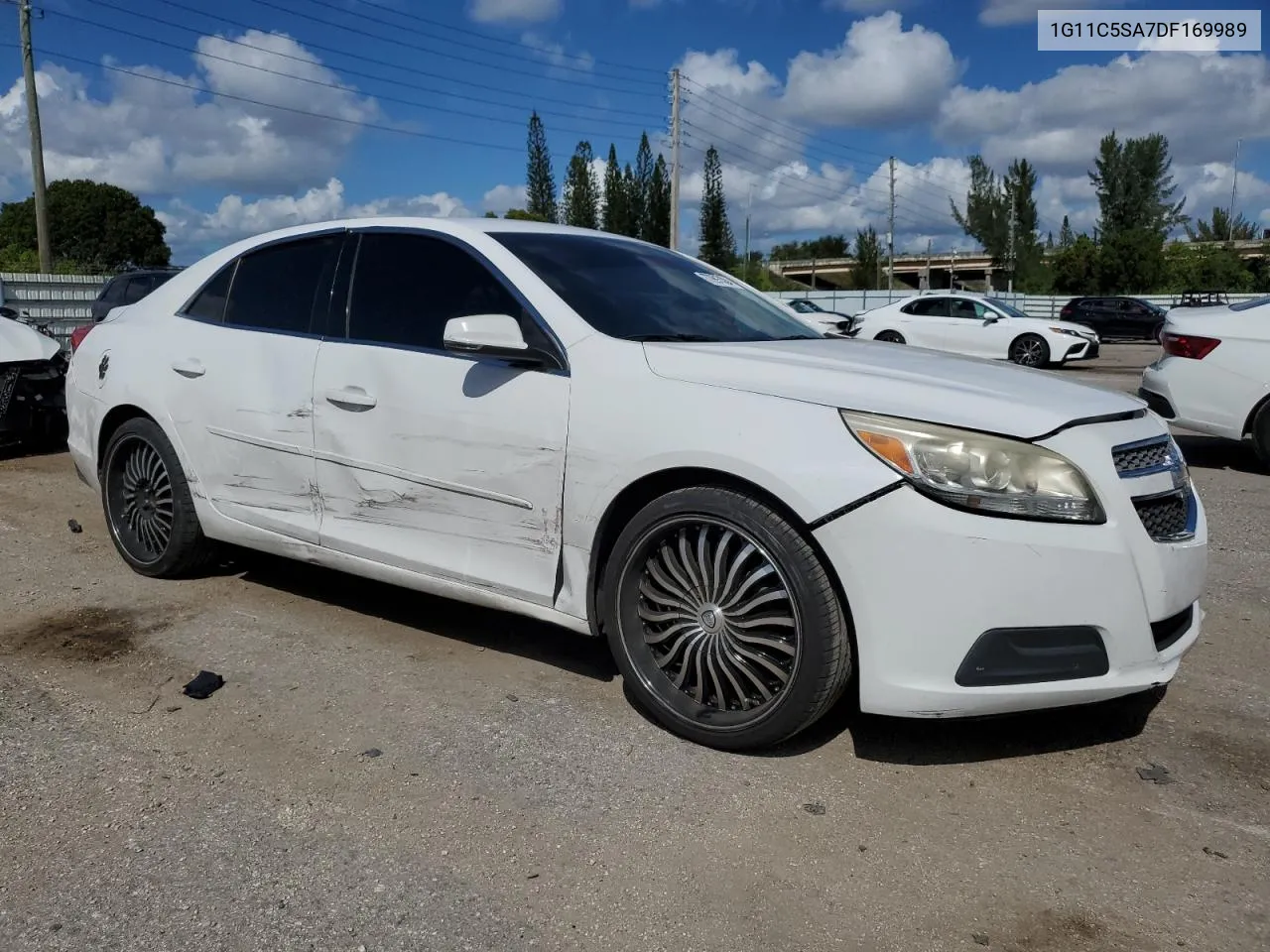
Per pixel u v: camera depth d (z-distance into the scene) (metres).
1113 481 2.71
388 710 3.25
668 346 3.15
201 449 4.20
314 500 3.84
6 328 7.63
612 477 3.04
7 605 4.21
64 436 7.70
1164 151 76.12
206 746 3.00
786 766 2.93
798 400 2.83
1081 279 63.31
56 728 3.10
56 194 65.69
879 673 2.69
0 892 2.30
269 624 4.02
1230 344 7.62
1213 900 2.33
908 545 2.63
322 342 3.82
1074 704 2.78
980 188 87.00
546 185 72.44
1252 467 8.02
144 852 2.46
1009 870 2.44
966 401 2.74
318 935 2.17
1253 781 2.88
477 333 3.17
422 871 2.40
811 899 2.31
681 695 3.08
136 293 13.61
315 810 2.65
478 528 3.38
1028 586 2.62
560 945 2.15
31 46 25.31
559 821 2.62
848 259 107.88
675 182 35.75
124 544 4.64
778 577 2.82
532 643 3.86
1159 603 2.77
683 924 2.22
